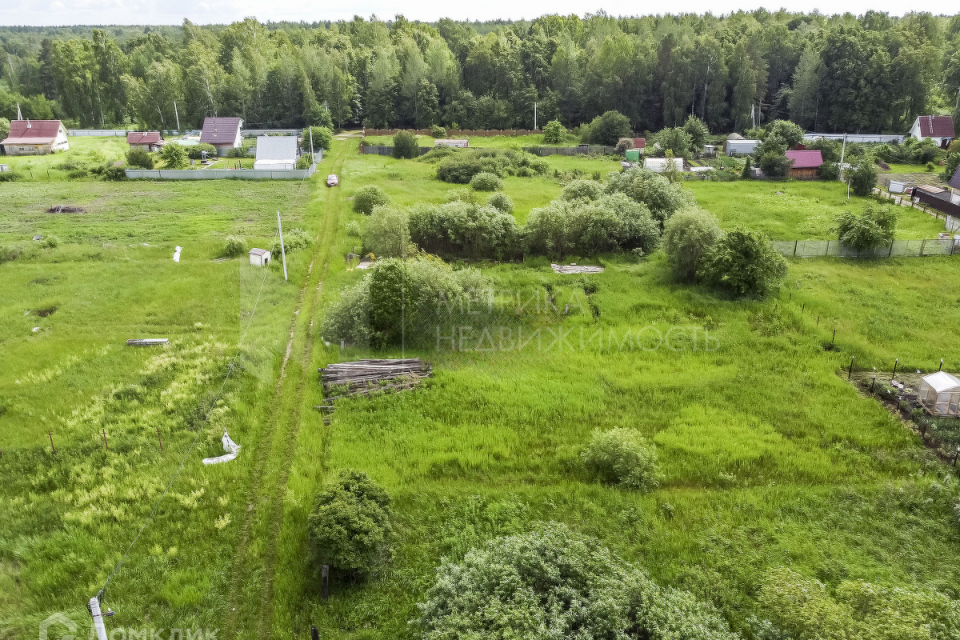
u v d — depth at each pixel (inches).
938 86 3934.5
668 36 3715.6
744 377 1034.7
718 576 637.3
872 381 1029.2
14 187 2282.2
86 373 995.9
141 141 3230.8
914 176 2564.0
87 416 880.3
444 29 5846.5
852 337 1173.1
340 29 5816.9
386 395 953.5
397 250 1505.9
